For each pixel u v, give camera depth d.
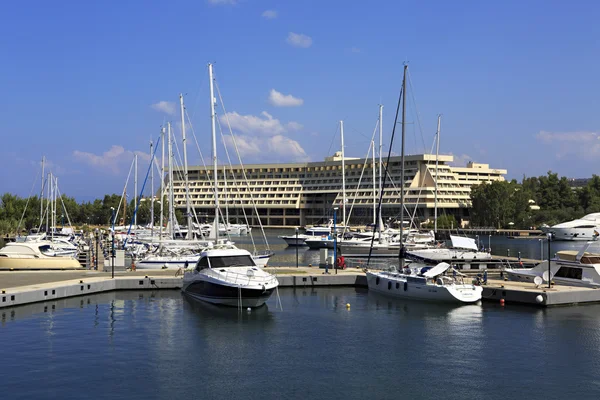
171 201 85.38
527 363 32.31
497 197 191.88
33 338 36.31
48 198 131.62
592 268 48.41
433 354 33.97
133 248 82.19
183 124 80.75
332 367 31.81
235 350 34.66
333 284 56.31
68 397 27.19
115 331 38.28
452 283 48.62
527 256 104.62
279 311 44.78
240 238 162.75
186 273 50.88
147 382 29.28
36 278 53.16
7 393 27.50
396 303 47.75
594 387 28.97
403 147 64.94
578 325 39.88
